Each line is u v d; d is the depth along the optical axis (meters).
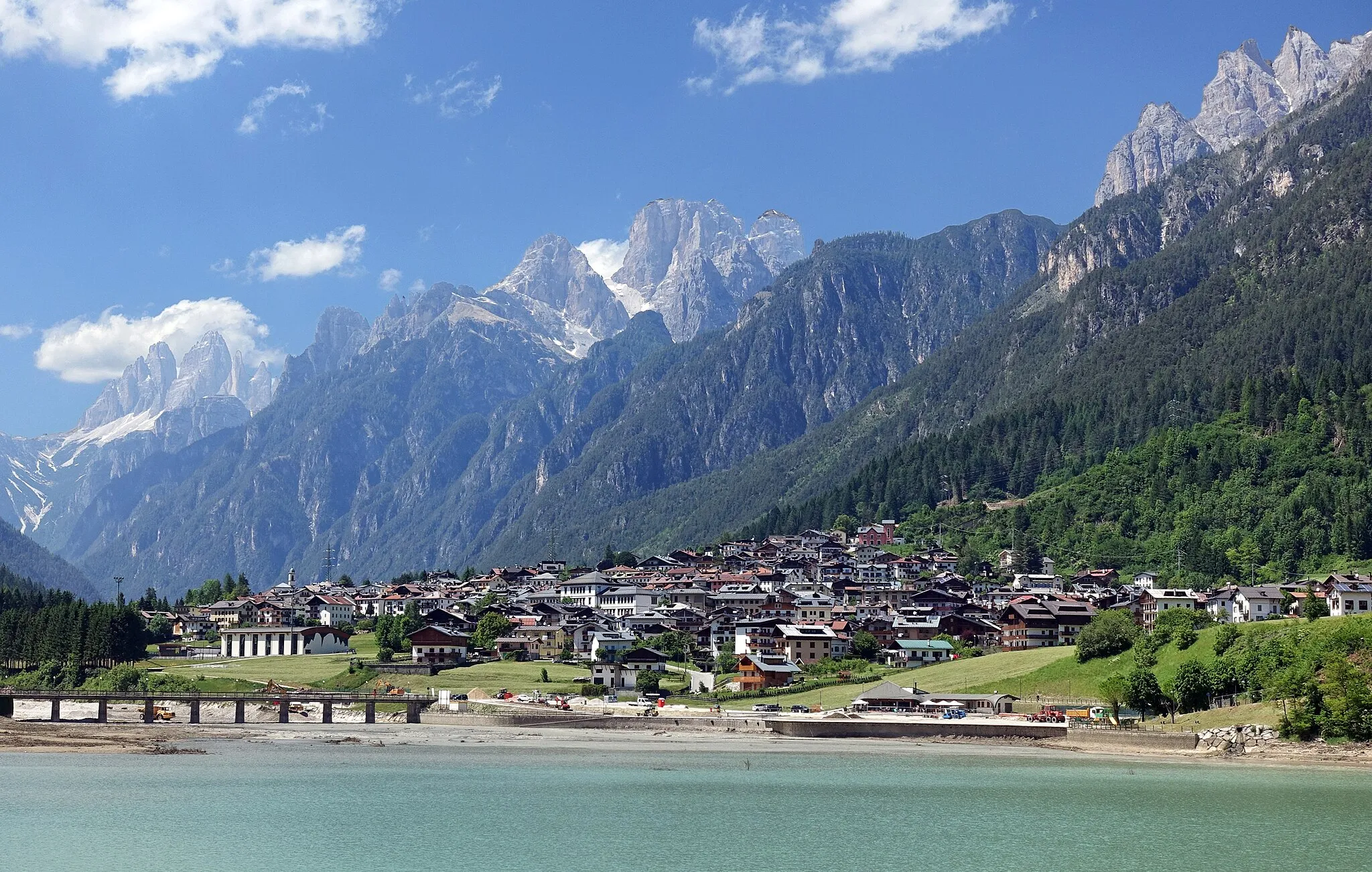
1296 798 186.38
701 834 160.38
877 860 148.88
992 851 153.75
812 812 175.50
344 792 185.12
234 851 148.12
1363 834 162.50
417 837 156.62
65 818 164.12
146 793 182.38
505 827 162.62
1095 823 168.88
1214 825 167.88
